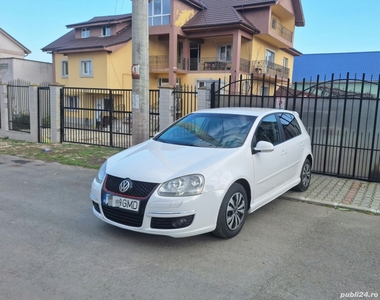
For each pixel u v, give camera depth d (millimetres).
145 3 7199
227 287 3074
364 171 7238
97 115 13180
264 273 3330
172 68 23391
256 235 4254
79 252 3723
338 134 7418
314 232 4398
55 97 12203
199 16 24281
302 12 28891
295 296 2953
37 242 3961
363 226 4656
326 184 6883
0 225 4465
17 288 3006
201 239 4098
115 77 23609
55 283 3100
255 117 5051
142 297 2904
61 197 5766
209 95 8875
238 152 4301
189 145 4715
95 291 2982
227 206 3971
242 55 24609
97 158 9336
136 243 3963
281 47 28891
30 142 12672
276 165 5004
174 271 3342
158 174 3789
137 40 7254
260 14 23688
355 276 3311
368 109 7039
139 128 7547
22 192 6035
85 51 23188
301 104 7723
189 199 3639
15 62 26234
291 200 5820
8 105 13750
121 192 3838
